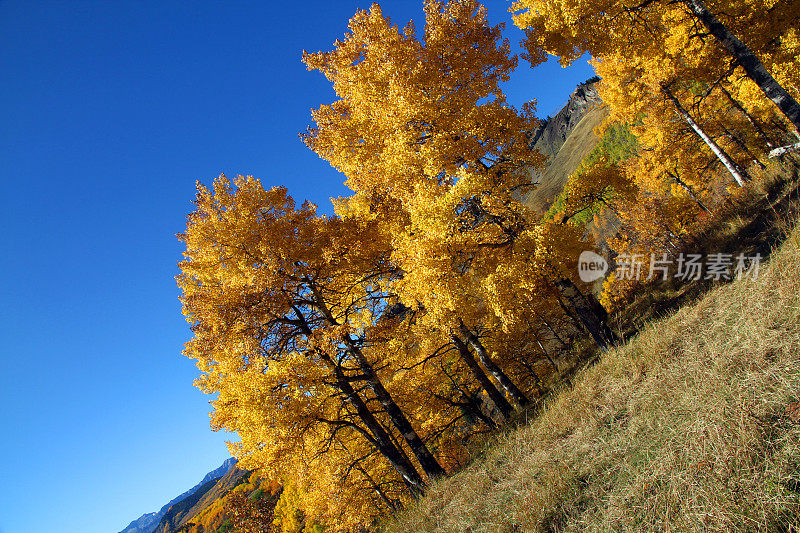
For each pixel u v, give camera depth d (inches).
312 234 410.0
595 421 187.2
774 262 199.6
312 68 404.8
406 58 370.6
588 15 327.0
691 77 495.8
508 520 161.3
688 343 194.1
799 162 420.5
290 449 381.7
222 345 378.9
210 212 381.4
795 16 400.8
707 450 116.1
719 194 767.7
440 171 360.5
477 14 381.1
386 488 610.5
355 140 417.4
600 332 401.7
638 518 116.6
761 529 90.7
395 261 376.2
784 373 121.6
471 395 701.9
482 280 356.2
